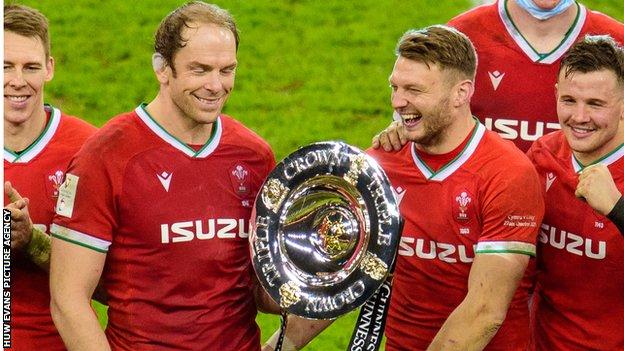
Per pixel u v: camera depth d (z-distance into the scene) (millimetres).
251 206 16922
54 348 18234
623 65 16625
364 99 38219
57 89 38000
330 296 16359
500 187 16594
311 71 39844
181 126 16500
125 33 41438
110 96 37875
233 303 16828
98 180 16219
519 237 16562
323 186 16547
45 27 17734
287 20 42844
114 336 16844
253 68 40000
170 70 16078
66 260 16266
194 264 16484
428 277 17312
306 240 16594
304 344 18000
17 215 16719
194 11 16047
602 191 16344
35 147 18156
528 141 20047
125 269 16547
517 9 19781
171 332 16531
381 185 16203
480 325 16500
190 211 16453
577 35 19688
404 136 17141
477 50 20031
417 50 16422
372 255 16219
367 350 16516
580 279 17594
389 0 43938
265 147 17234
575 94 16688
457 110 16766
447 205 16938
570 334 17844
